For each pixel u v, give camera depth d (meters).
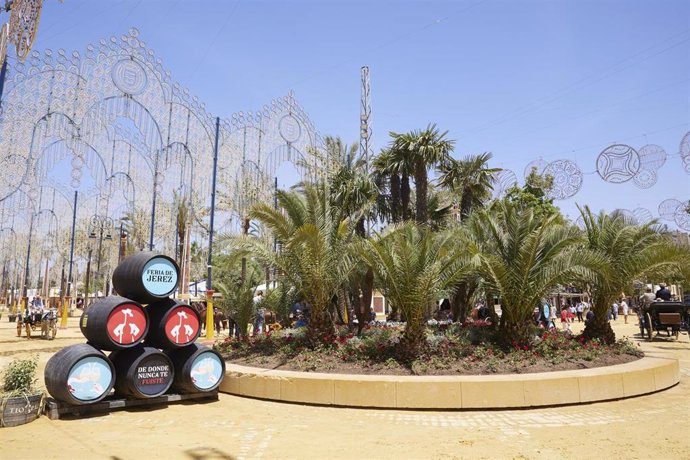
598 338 13.31
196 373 9.54
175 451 6.23
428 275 10.55
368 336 12.73
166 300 9.83
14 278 48.19
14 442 6.61
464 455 6.07
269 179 22.11
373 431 7.31
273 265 12.65
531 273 11.59
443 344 11.41
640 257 12.89
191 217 21.08
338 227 13.00
